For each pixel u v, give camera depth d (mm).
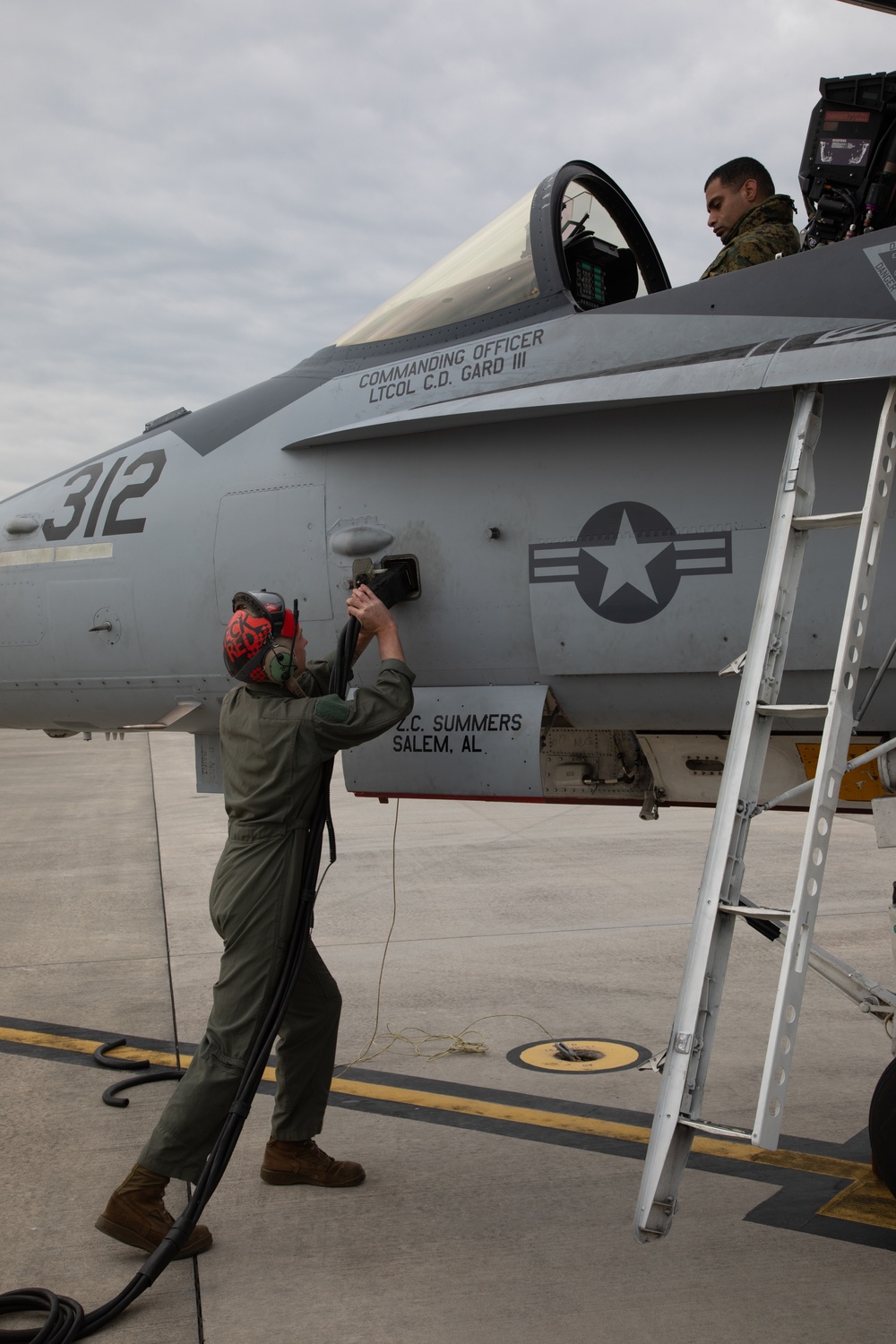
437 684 3486
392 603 3334
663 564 3047
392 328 3836
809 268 3080
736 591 2965
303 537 3621
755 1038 4367
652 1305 2402
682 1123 2090
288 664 2750
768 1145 1955
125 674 4066
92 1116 3672
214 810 12992
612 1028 4523
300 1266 2623
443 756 3389
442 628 3400
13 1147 3414
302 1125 3039
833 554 2865
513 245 3650
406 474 3453
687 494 3020
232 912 2645
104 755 24562
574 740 3977
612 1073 3963
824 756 2180
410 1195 3006
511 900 7258
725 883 2283
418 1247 2705
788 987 2037
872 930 6203
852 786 3445
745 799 2322
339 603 3568
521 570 3248
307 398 3820
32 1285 2562
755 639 2402
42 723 4512
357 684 3676
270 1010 2596
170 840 10547
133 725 4004
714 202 3848
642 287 4441
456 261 3854
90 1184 3125
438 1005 4902
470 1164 3209
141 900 7586
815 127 3689
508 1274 2559
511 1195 2992
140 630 3971
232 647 2764
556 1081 3902
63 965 5816
